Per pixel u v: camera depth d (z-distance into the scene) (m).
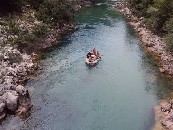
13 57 45.69
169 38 50.09
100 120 35.38
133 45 57.47
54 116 35.94
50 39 57.41
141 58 51.78
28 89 41.31
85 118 35.72
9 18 56.34
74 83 43.38
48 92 40.88
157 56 52.28
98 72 46.78
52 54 52.66
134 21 71.94
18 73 43.38
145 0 69.62
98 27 67.88
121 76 45.69
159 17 58.88
